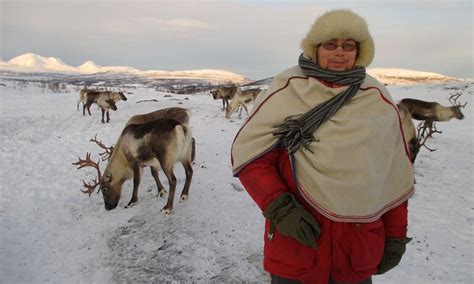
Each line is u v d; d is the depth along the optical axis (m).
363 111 1.71
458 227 6.01
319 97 1.72
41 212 6.33
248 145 1.72
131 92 31.42
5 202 6.74
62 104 23.12
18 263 4.62
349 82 1.74
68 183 7.94
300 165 1.65
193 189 7.06
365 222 1.62
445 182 8.56
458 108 13.37
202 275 4.28
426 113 13.41
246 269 4.41
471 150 12.41
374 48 1.84
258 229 5.48
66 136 13.52
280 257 1.70
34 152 10.82
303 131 1.66
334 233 1.64
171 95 29.48
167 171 5.96
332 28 1.73
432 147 12.59
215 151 10.49
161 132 5.93
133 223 5.65
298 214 1.57
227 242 5.05
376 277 4.28
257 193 1.65
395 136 1.75
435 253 5.02
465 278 4.37
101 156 10.42
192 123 16.08
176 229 5.39
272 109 1.75
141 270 4.36
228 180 7.73
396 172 1.77
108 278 4.23
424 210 6.73
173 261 4.56
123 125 15.93
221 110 20.62
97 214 6.16
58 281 4.22
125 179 6.50
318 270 1.67
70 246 5.07
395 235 1.81
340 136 1.64
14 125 15.41
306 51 1.86
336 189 1.59
